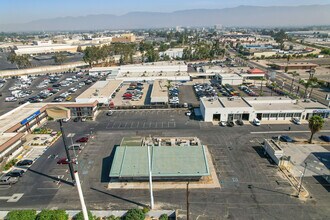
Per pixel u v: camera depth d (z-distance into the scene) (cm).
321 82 12406
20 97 11325
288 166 5419
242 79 12950
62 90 12494
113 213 4112
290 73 15288
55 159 5997
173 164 5138
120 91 12019
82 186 4944
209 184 4900
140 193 4703
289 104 8631
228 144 6506
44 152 6350
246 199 4469
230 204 4353
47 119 8662
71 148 6450
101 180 5119
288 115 8062
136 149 5681
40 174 5409
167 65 15625
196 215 4119
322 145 6388
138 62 19975
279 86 12294
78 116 8719
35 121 7931
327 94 10838
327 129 7331
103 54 19338
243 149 6234
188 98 10788
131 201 4494
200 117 8488
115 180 5106
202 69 15762
